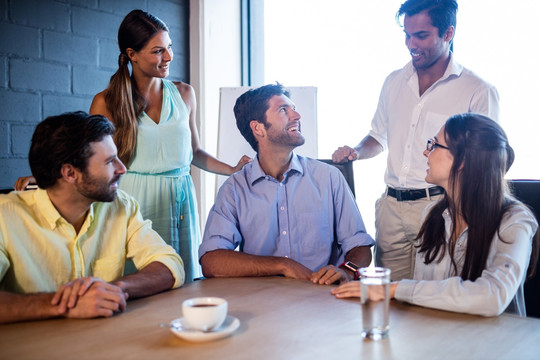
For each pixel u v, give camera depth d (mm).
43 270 1449
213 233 1841
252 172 1933
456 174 1517
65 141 1357
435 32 2064
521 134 2650
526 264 1448
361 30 3158
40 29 2609
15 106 2531
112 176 1435
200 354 1008
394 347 1031
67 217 1473
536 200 1689
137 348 1043
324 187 1948
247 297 1399
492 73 2670
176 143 2334
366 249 1901
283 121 1877
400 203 2234
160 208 2297
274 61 3453
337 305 1312
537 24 2582
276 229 1918
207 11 3311
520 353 998
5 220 1394
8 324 1205
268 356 994
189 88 2521
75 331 1147
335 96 3264
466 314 1232
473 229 1480
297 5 3344
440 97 2170
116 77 2213
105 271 1559
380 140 2453
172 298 1413
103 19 2877
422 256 1667
